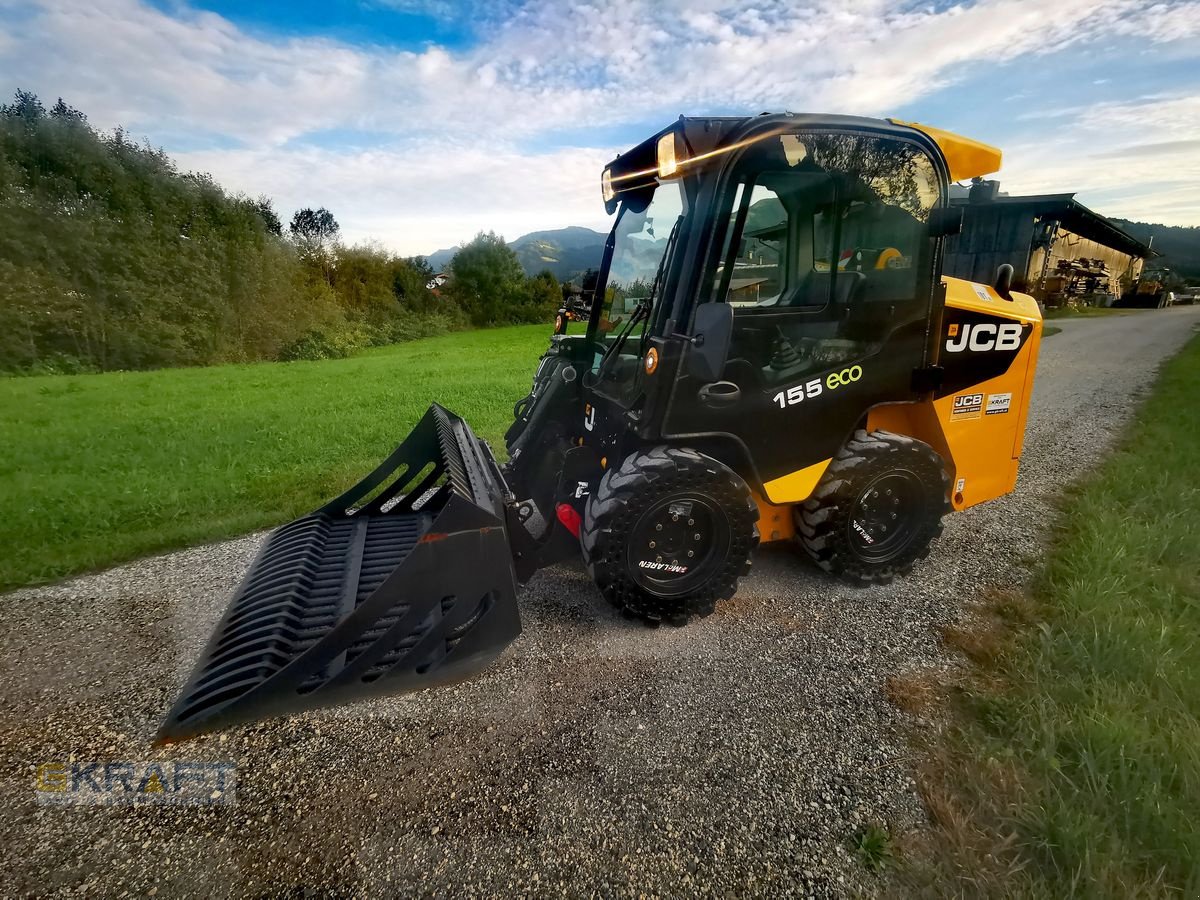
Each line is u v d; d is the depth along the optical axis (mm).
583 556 2783
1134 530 3479
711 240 2484
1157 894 1550
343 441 6531
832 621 2920
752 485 2910
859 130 2600
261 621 2424
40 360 15859
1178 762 1898
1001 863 1672
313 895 1650
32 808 1933
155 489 4875
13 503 4520
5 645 2818
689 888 1653
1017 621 2863
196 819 1892
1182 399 7098
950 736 2164
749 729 2236
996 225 21453
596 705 2375
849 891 1636
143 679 2584
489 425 7105
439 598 2246
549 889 1660
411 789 1997
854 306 2836
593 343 3621
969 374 3236
